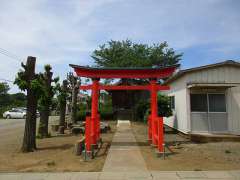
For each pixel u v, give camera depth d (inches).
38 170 313.1
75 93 898.1
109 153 415.2
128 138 592.7
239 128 592.4
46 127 618.8
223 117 594.9
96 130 472.7
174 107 738.2
